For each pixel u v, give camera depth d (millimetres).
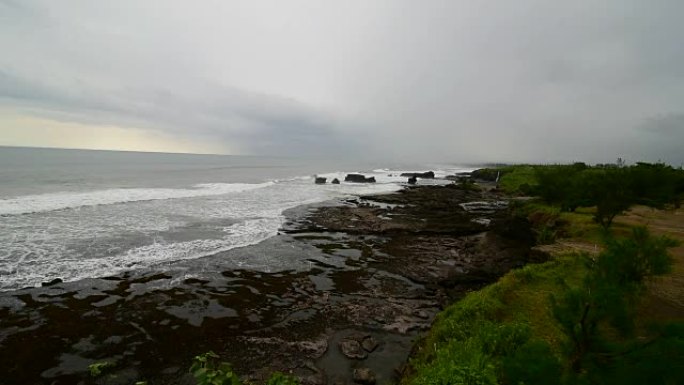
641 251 8805
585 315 6176
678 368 4133
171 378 9211
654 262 8508
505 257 19859
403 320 12703
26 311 12000
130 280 15000
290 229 25312
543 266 14102
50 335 10719
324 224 27250
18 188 35000
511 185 58344
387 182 69750
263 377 9305
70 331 11000
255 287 15172
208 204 33250
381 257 20203
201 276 15961
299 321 12453
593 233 20250
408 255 20734
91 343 10461
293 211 32031
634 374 4473
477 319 9844
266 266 17781
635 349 4902
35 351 9922
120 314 12211
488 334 8508
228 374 4254
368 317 12859
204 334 11305
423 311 13500
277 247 21078
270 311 13094
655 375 4270
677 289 11727
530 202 34469
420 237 25281
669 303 10703
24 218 23438
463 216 33500
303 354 10453
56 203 28500
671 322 4699
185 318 12219
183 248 19438
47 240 19062
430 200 43812
